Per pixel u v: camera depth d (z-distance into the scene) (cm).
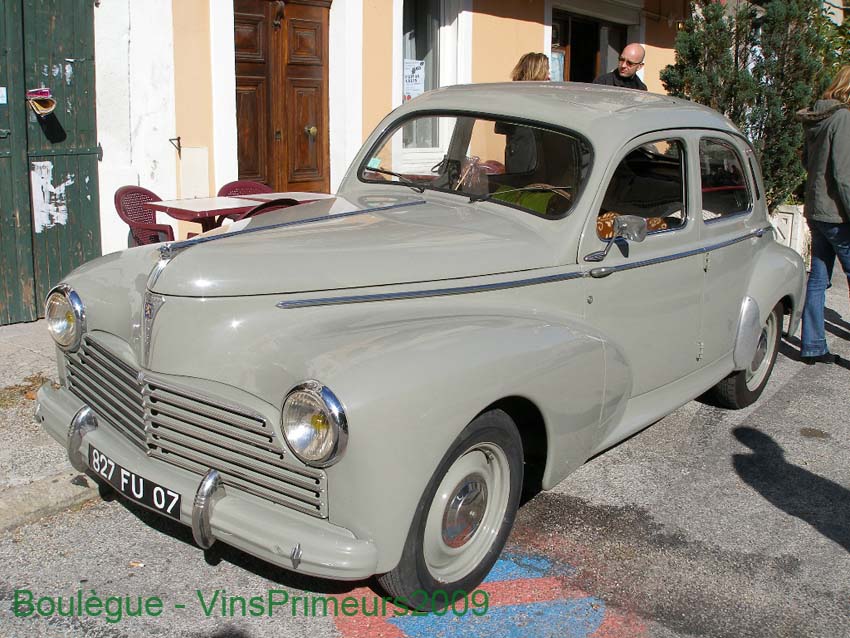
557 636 313
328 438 266
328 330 303
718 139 477
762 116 971
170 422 307
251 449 289
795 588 351
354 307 321
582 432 361
